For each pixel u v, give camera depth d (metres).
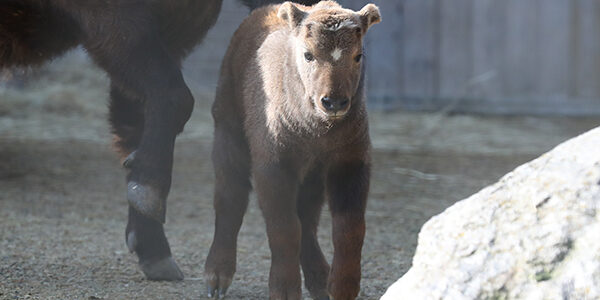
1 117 36.22
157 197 14.00
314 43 11.20
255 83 13.20
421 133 36.56
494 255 9.92
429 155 32.06
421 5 42.34
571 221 9.73
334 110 11.09
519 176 10.67
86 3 14.18
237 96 13.96
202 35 16.16
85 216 21.09
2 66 15.59
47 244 17.62
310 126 12.03
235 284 15.04
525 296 9.45
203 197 24.31
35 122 35.75
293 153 12.45
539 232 9.83
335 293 12.20
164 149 14.12
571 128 38.31
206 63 43.31
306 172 12.99
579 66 41.88
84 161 29.17
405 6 42.28
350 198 12.36
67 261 16.28
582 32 41.75
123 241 18.47
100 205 22.62
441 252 10.37
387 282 15.20
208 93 42.47
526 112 41.97
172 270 15.42
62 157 29.62
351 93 11.27
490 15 42.06
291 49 12.30
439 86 42.62
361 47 11.46
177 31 15.45
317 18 11.29
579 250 9.50
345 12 11.46
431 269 10.32
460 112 42.06
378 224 21.05
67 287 14.29
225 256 14.05
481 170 29.25
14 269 15.29
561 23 41.81
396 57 42.53
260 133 12.62
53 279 14.81
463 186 26.59
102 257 16.88
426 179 27.69
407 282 10.52
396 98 42.38
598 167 10.09
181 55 16.16
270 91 12.59
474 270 9.89
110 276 15.40
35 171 27.05
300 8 12.99
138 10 14.20
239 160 14.06
